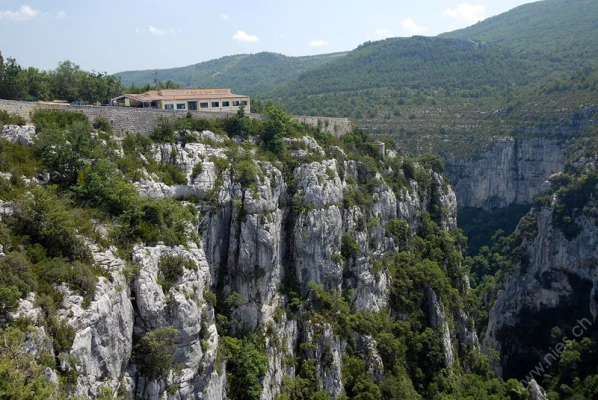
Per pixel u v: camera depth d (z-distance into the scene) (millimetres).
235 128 64438
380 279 79188
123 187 42719
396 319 80500
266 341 56031
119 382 35094
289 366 58969
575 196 120812
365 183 84062
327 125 94375
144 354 37938
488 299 133750
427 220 103000
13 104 43750
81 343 31141
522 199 183500
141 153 51344
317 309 65125
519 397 83438
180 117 59656
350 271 73062
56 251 34125
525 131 183125
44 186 39156
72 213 37312
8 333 26891
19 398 24516
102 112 50844
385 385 66188
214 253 55188
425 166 115625
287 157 66688
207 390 42469
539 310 123375
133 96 72625
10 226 33375
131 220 41469
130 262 38719
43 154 41156
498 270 142500
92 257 35594
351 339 67562
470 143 196125
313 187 65438
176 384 39062
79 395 30109
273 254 58312
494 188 189500
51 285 31844
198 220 51469
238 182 56906
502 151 185500
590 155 128125
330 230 67375
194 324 41188
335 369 62750
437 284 84562
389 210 88562
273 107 71250
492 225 176500
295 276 64750
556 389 95562
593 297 112125
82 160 42312
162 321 39000
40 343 28531
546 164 174875
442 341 79750
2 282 28922
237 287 56625
